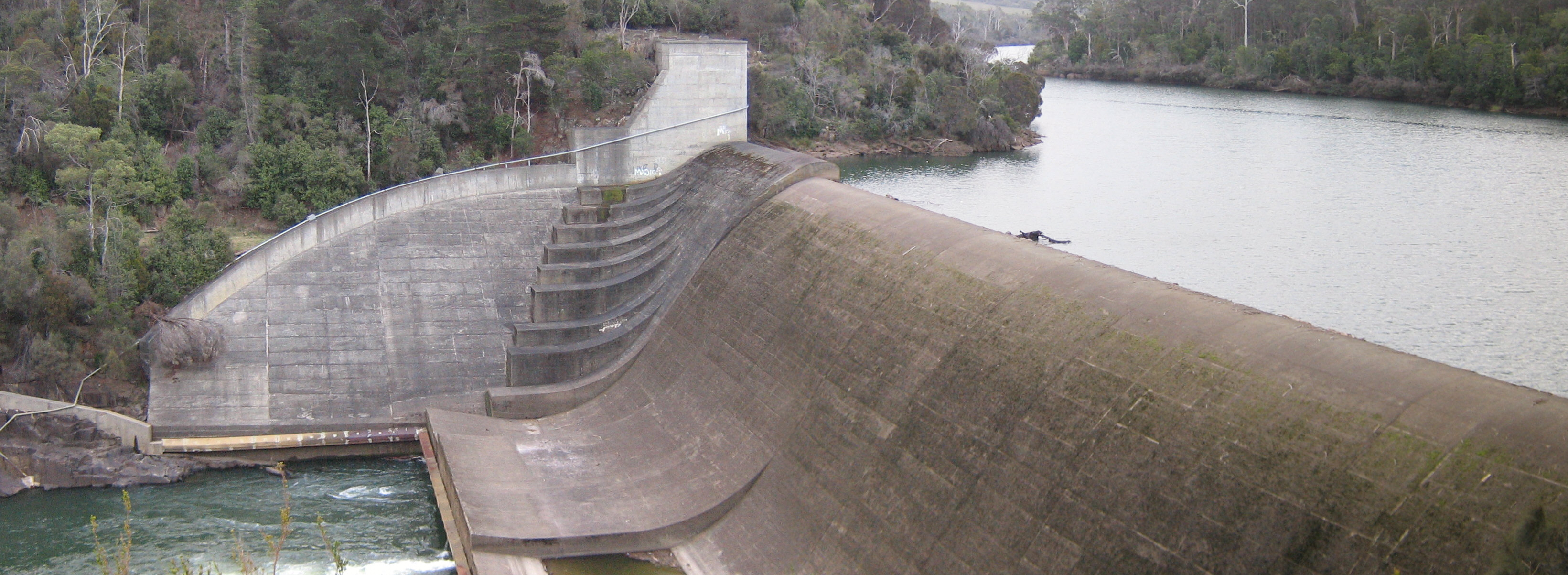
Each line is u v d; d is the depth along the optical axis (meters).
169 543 46.97
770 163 61.94
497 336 60.56
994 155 135.38
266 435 55.03
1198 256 77.81
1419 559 25.78
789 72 138.12
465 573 41.84
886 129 141.62
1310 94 166.25
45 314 56.59
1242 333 33.72
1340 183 99.19
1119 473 32.59
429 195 65.06
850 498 39.88
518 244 64.94
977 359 39.62
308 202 75.75
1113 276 39.47
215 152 77.25
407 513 49.78
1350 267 74.06
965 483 36.56
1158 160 118.12
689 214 63.50
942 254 46.00
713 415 48.84
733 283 54.88
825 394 44.31
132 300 60.66
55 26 83.25
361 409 56.62
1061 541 32.84
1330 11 176.12
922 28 173.88
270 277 60.38
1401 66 148.25
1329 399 29.95
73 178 63.62
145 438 53.91
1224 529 29.48
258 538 47.31
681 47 68.06
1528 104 130.62
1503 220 84.56
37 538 47.38
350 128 79.31
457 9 90.88
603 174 68.31
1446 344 59.16
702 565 41.62
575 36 99.06
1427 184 96.56
